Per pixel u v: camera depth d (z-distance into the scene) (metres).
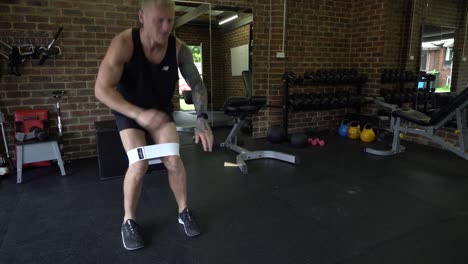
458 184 2.47
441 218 1.91
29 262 1.48
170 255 1.53
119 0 3.12
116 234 1.74
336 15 4.37
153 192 2.32
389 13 4.03
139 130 1.43
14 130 2.88
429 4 3.99
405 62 4.30
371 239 1.68
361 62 4.45
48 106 3.01
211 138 1.38
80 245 1.62
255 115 4.13
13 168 2.88
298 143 3.62
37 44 2.86
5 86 2.82
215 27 4.29
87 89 3.14
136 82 1.39
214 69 4.43
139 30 1.31
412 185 2.46
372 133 3.88
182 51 1.49
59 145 2.89
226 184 2.49
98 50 3.12
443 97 3.92
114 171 2.64
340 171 2.80
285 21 3.94
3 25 2.71
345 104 4.11
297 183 2.51
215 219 1.91
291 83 4.08
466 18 3.65
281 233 1.74
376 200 2.18
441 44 3.93
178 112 4.74
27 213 2.00
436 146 3.60
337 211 2.02
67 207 2.09
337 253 1.55
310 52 4.29
